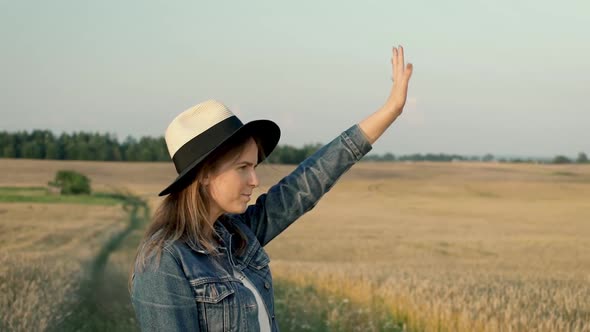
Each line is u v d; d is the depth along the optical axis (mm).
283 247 28469
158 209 2191
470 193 68375
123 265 14734
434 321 7676
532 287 10969
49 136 112688
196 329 2078
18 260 12125
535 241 31281
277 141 2367
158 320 2027
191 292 2084
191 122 2170
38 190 63781
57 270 11156
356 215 46406
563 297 9570
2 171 87375
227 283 2152
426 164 100625
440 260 23859
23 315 7070
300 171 2611
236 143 2154
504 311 7883
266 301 2318
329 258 24891
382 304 9438
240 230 2373
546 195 65938
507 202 59719
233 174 2166
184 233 2150
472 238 32750
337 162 2613
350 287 11180
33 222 33719
